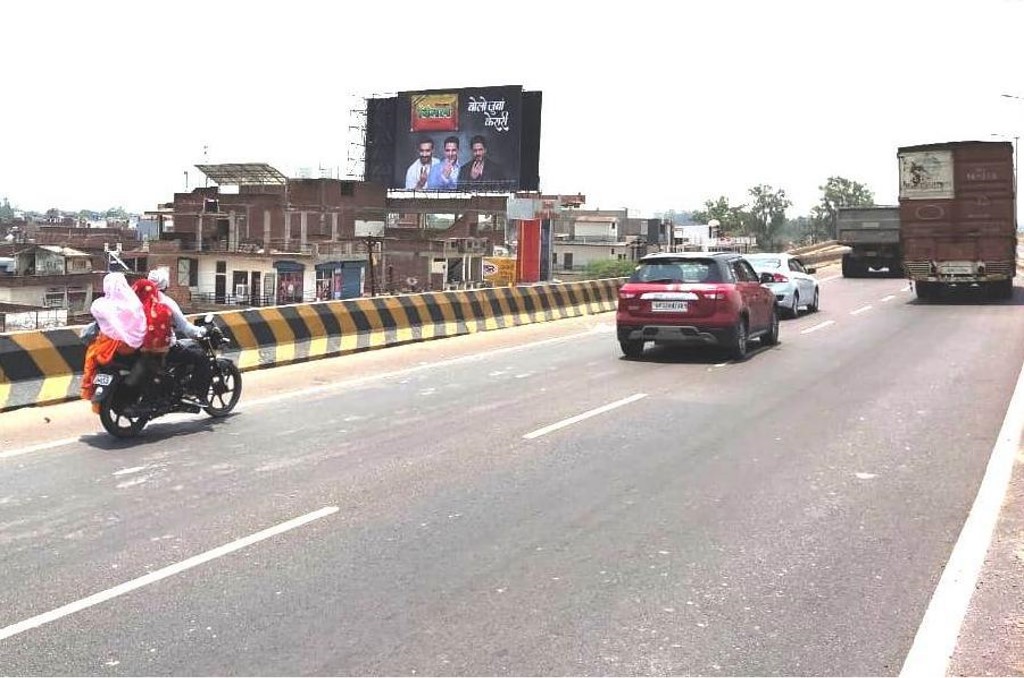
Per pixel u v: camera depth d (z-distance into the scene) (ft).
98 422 31.65
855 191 351.67
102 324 28.19
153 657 13.98
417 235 257.96
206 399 31.37
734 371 43.70
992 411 33.24
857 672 13.52
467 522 20.53
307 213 218.38
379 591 16.53
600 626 15.07
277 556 18.33
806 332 60.95
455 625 15.10
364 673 13.48
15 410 33.27
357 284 218.59
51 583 16.92
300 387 39.32
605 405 34.94
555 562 17.99
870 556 18.34
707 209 422.00
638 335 47.85
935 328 61.62
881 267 116.98
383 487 23.39
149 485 23.52
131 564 17.88
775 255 73.36
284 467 25.43
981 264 79.30
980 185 78.43
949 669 13.57
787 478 24.30
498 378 41.96
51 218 422.00
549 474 24.70
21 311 182.50
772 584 16.87
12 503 21.93
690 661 13.85
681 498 22.43
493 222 261.03
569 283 77.30
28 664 13.76
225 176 227.81
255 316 45.34
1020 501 22.04
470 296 63.31
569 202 339.57
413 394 37.60
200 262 217.15
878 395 36.76
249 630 14.92
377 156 198.18
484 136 188.85
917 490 23.11
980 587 16.74
